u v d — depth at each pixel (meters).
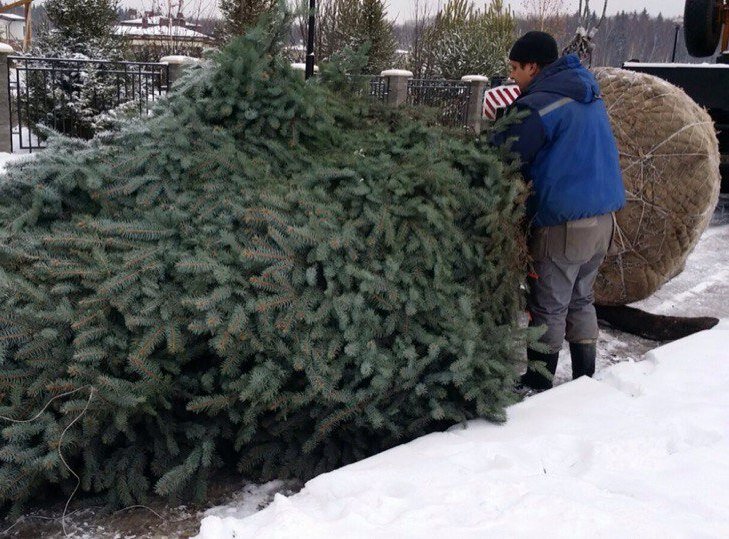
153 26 18.89
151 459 2.71
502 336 2.96
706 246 6.95
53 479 2.47
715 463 2.54
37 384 2.41
